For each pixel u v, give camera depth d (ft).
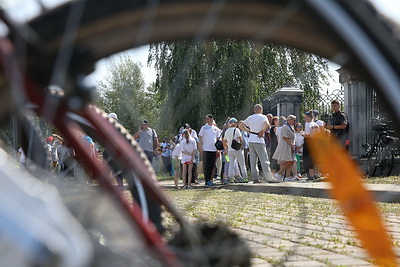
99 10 5.25
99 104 6.02
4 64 4.79
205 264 5.87
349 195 5.35
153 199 5.85
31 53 4.96
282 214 18.52
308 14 5.08
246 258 6.28
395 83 4.84
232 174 41.11
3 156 4.56
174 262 5.22
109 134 5.48
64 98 5.04
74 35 5.17
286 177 39.96
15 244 4.08
